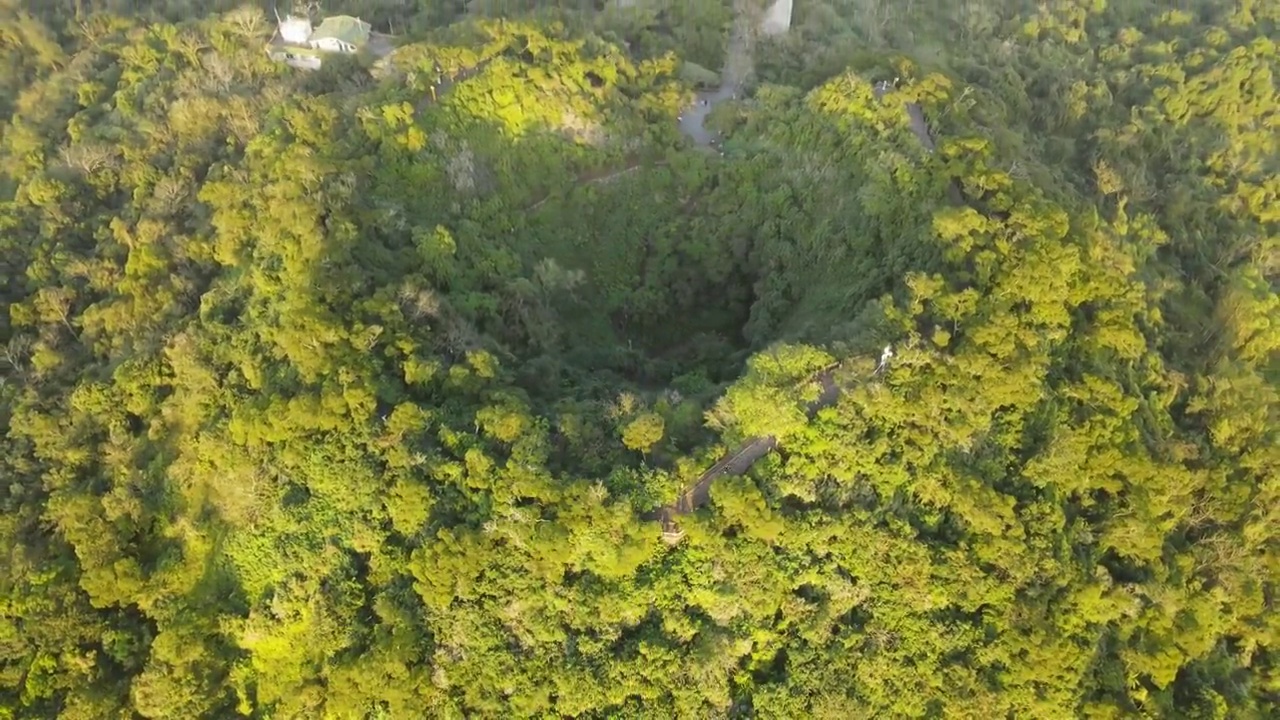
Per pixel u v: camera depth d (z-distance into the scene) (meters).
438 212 89.62
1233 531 77.38
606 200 101.19
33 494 80.38
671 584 67.44
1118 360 78.38
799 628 68.19
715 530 67.19
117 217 97.62
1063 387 74.12
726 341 96.62
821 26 129.38
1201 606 74.19
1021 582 68.69
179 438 78.38
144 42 118.06
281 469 71.56
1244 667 76.81
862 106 93.50
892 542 68.88
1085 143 116.94
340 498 69.56
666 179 102.81
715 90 117.62
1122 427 73.94
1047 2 147.00
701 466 70.00
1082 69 130.25
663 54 115.94
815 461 69.56
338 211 79.50
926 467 70.44
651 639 66.94
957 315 73.56
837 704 67.00
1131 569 73.12
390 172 89.12
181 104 101.88
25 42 132.25
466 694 66.19
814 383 71.81
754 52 120.94
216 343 78.94
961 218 75.56
